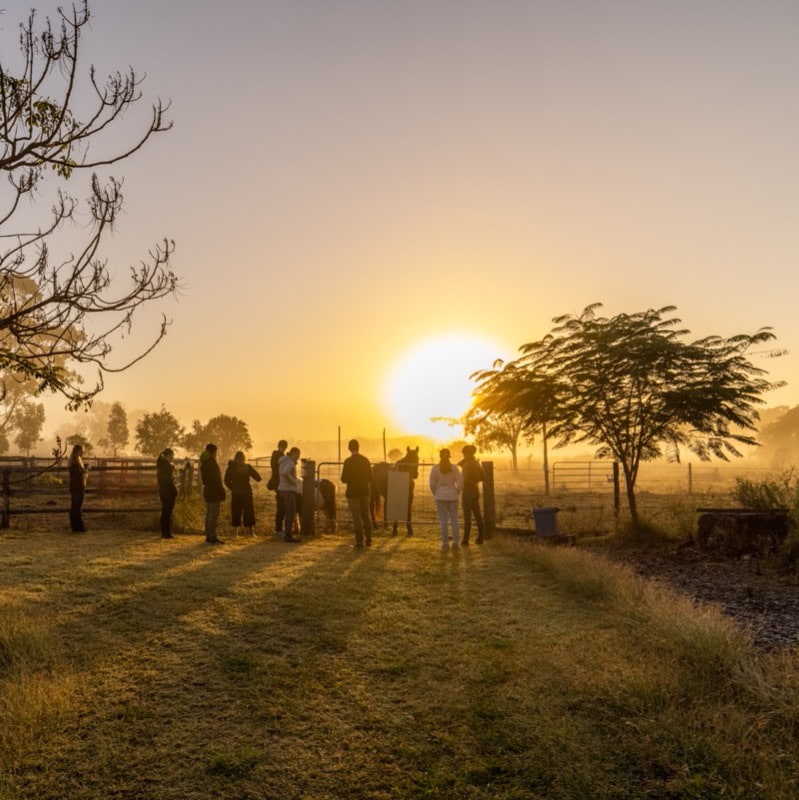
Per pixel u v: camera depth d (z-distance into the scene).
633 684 4.67
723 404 12.96
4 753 3.77
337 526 14.74
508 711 4.41
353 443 11.88
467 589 8.09
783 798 3.27
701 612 6.36
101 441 88.06
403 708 4.48
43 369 4.67
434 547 11.86
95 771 3.64
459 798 3.40
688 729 4.02
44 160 4.89
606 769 3.66
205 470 11.91
